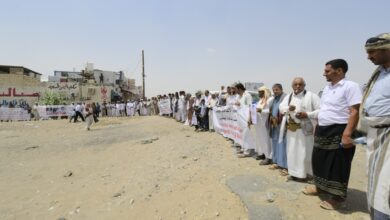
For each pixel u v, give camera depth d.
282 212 4.11
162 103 23.11
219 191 5.14
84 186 6.75
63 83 43.06
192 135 11.61
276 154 5.99
